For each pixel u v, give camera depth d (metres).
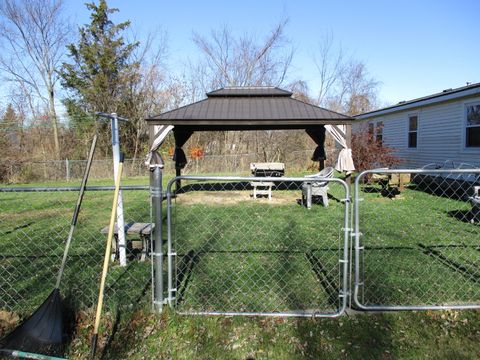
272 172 12.44
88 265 4.06
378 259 4.14
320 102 28.83
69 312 2.77
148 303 3.00
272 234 5.40
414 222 6.17
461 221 6.25
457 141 9.98
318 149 12.89
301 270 3.81
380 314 2.82
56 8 20.69
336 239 5.07
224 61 25.16
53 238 5.41
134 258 4.26
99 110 21.09
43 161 15.88
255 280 3.55
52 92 21.42
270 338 2.53
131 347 2.45
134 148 22.25
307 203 7.88
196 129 12.84
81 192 2.80
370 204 8.30
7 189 2.94
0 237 5.56
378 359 2.28
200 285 3.43
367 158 12.28
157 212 2.77
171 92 23.20
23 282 3.57
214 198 9.90
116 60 22.02
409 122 12.76
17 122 18.06
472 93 8.80
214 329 2.64
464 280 3.52
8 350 2.32
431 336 2.52
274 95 11.81
